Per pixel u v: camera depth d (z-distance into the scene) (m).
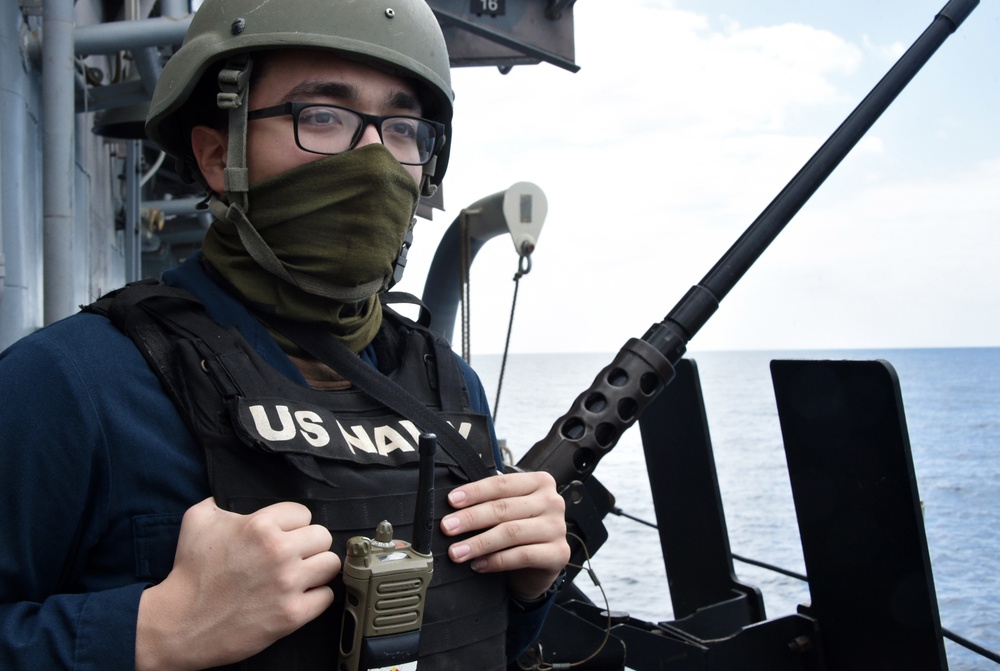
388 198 1.20
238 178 1.20
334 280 1.22
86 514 1.07
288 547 0.99
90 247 4.22
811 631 2.04
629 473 27.59
